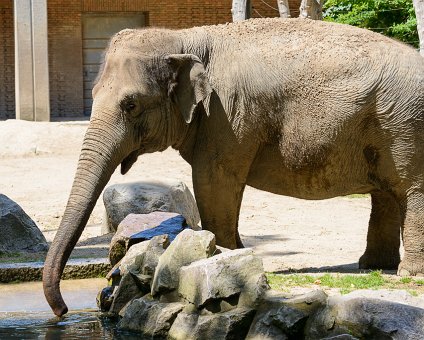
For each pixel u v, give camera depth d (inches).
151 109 393.7
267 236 564.7
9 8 1444.4
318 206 713.6
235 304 314.2
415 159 386.3
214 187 403.5
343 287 355.6
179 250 345.7
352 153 392.2
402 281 370.3
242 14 797.9
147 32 404.5
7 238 526.9
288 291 343.0
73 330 349.1
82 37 1476.4
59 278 352.2
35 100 1150.3
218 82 398.3
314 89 389.4
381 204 417.1
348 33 399.5
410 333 271.1
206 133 402.3
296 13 1481.3
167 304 340.2
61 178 873.5
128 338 335.6
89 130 385.4
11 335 341.7
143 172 874.8
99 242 545.0
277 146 400.2
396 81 384.8
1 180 868.0
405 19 1032.2
